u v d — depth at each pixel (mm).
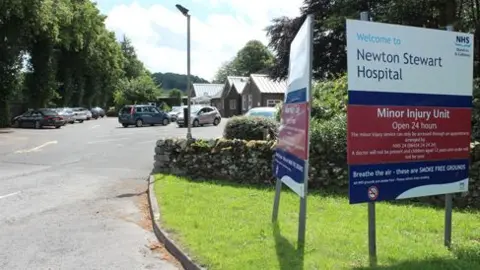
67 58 54469
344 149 9414
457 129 5441
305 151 5449
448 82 5375
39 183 11297
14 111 41688
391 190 5125
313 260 4996
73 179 11938
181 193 9039
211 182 10547
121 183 11414
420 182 5270
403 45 5133
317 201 8305
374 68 5000
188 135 13414
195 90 90500
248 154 10547
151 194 9141
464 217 7227
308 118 5422
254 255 5180
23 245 6297
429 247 5488
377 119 5023
